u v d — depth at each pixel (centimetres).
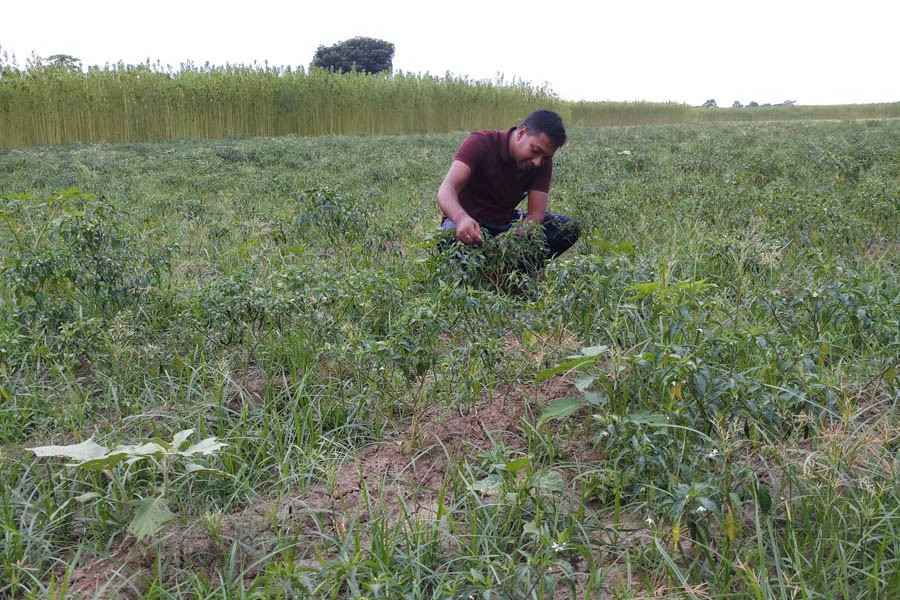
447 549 233
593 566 210
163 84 2056
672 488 222
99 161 1188
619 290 370
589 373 326
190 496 262
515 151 473
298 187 865
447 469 265
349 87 2503
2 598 213
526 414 317
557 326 353
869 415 304
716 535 235
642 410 295
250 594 207
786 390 257
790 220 564
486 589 192
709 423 266
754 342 299
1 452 277
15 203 568
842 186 815
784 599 202
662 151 1359
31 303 425
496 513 238
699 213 633
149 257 446
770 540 224
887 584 209
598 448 289
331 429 319
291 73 2436
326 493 268
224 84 2217
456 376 338
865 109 4784
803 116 4909
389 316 385
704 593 201
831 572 216
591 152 1273
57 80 1878
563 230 509
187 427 309
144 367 360
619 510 240
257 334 396
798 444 276
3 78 1794
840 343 360
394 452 297
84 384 355
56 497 259
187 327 389
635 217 633
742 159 1062
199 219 666
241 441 294
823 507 232
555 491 248
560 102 3322
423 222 620
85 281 400
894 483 242
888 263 518
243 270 456
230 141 1905
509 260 442
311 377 346
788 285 461
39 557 232
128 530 224
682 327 304
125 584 219
